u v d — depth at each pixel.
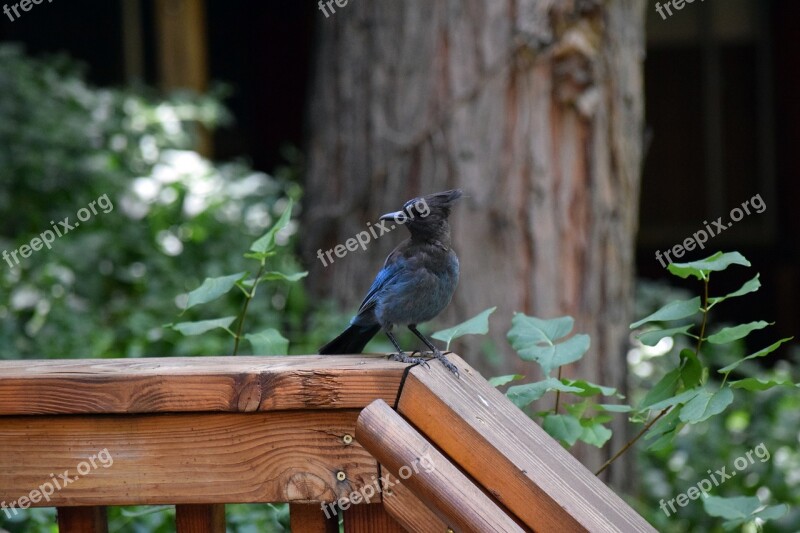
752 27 16.14
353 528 3.50
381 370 3.36
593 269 8.71
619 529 3.31
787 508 4.43
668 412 4.25
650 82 16.36
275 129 16.09
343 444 3.38
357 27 9.13
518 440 3.52
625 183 8.97
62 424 3.46
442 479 3.16
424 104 8.75
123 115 12.20
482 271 8.48
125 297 10.45
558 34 8.52
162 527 5.05
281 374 3.37
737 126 16.25
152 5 15.36
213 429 3.43
